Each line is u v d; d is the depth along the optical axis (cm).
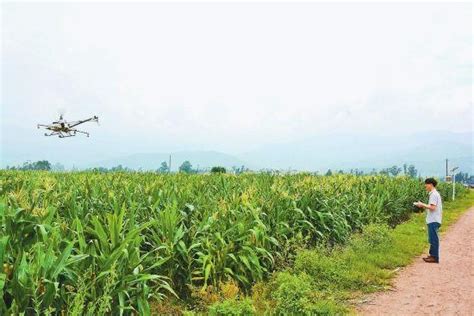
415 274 1302
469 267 1408
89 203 1076
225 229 1034
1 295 570
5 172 2222
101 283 698
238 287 994
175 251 948
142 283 762
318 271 1137
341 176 2373
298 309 836
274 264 1118
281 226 1227
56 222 831
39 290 625
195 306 883
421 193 2964
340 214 1662
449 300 1062
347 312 934
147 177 1888
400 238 1784
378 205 2014
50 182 1163
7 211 738
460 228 2341
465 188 5603
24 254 605
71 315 604
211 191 1585
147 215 1058
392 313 959
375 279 1191
